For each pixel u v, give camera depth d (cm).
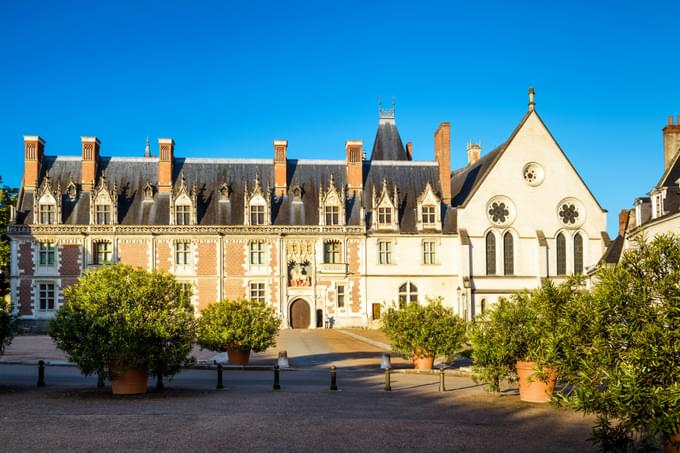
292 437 1816
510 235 6938
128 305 2580
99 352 2522
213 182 7094
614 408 1505
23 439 1773
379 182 7350
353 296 6869
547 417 2191
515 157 6988
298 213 6981
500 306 2697
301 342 5328
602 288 1633
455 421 2102
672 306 1507
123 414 2138
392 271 6925
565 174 7019
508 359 2608
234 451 1658
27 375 3266
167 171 6944
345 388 2909
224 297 6700
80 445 1708
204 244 6738
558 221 6969
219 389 2816
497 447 1755
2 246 6750
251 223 6819
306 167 7325
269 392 2730
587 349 1666
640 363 1473
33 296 6519
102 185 6694
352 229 6894
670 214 4234
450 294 6938
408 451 1691
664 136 5053
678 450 1506
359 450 1691
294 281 6838
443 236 6975
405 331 3641
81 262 6581
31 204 6706
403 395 2697
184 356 2697
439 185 7344
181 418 2069
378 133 8188
